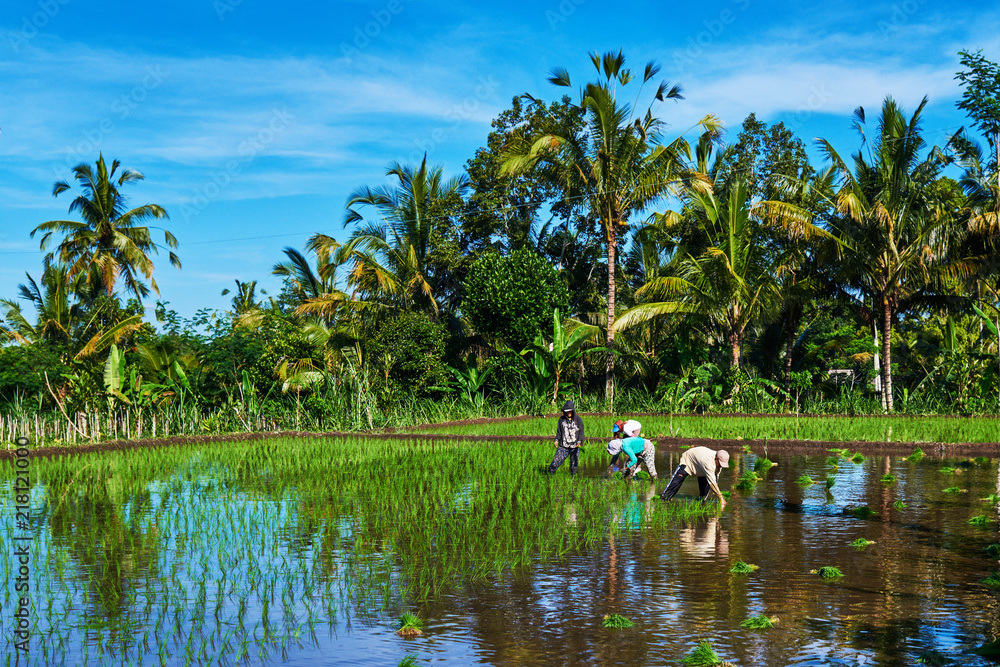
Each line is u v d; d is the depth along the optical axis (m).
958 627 5.98
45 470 14.40
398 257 34.59
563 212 38.06
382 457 16.41
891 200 27.12
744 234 29.75
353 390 24.70
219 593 6.90
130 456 16.30
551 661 5.38
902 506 10.76
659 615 6.29
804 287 29.58
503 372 31.69
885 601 6.61
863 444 17.77
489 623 6.12
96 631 6.00
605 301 37.41
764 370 34.16
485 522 9.78
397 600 6.69
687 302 29.86
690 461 11.34
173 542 8.72
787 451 18.00
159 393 21.83
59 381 22.86
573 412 13.97
